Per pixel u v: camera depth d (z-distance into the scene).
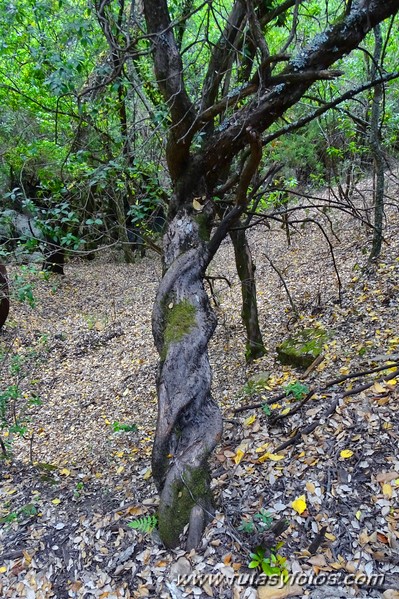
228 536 2.87
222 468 3.70
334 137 8.70
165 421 2.89
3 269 7.53
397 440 3.40
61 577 3.04
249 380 6.00
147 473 4.13
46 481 4.49
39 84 4.61
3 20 4.27
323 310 7.28
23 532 3.59
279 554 2.76
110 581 2.87
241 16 4.59
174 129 3.43
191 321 3.12
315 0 6.97
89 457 5.30
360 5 3.20
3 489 4.42
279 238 13.27
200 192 3.62
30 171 8.66
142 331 9.77
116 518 3.42
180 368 2.98
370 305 6.51
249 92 3.38
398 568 2.54
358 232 10.33
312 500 3.11
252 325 6.79
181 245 3.44
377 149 7.18
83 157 4.50
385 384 4.02
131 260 15.51
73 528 3.48
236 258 6.64
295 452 3.63
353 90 3.52
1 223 4.71
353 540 2.77
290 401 4.42
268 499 3.21
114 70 3.79
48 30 4.36
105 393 7.50
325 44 3.22
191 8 4.61
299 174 10.47
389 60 8.41
